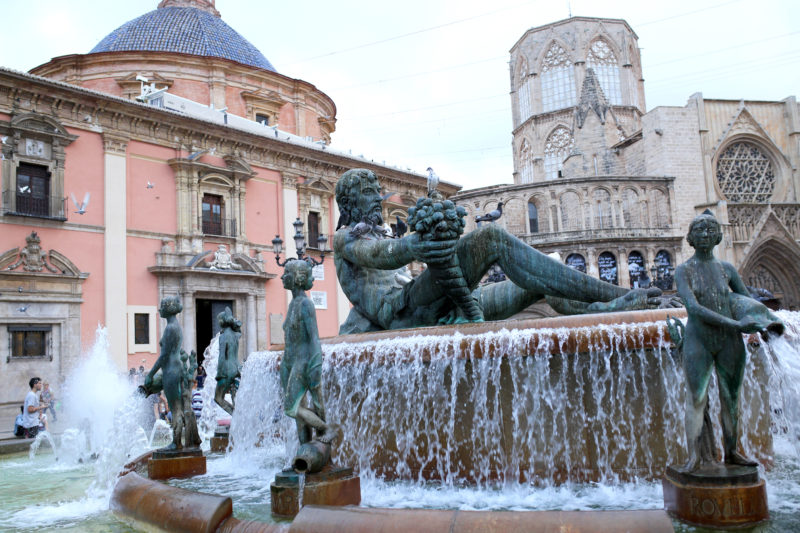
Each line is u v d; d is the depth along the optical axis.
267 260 33.81
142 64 36.41
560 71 67.44
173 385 6.67
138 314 28.36
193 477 6.52
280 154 34.59
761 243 49.34
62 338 25.89
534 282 6.53
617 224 49.41
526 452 5.34
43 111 26.17
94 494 6.89
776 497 4.64
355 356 5.95
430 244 6.01
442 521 3.42
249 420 7.42
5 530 5.16
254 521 3.98
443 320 6.62
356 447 6.02
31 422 15.34
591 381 5.24
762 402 5.50
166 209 29.84
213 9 46.69
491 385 5.42
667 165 51.56
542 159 67.19
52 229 26.08
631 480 5.17
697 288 4.20
